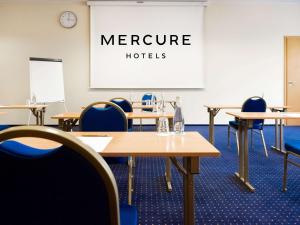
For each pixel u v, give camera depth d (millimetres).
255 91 7238
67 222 642
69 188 622
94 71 7129
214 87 7219
